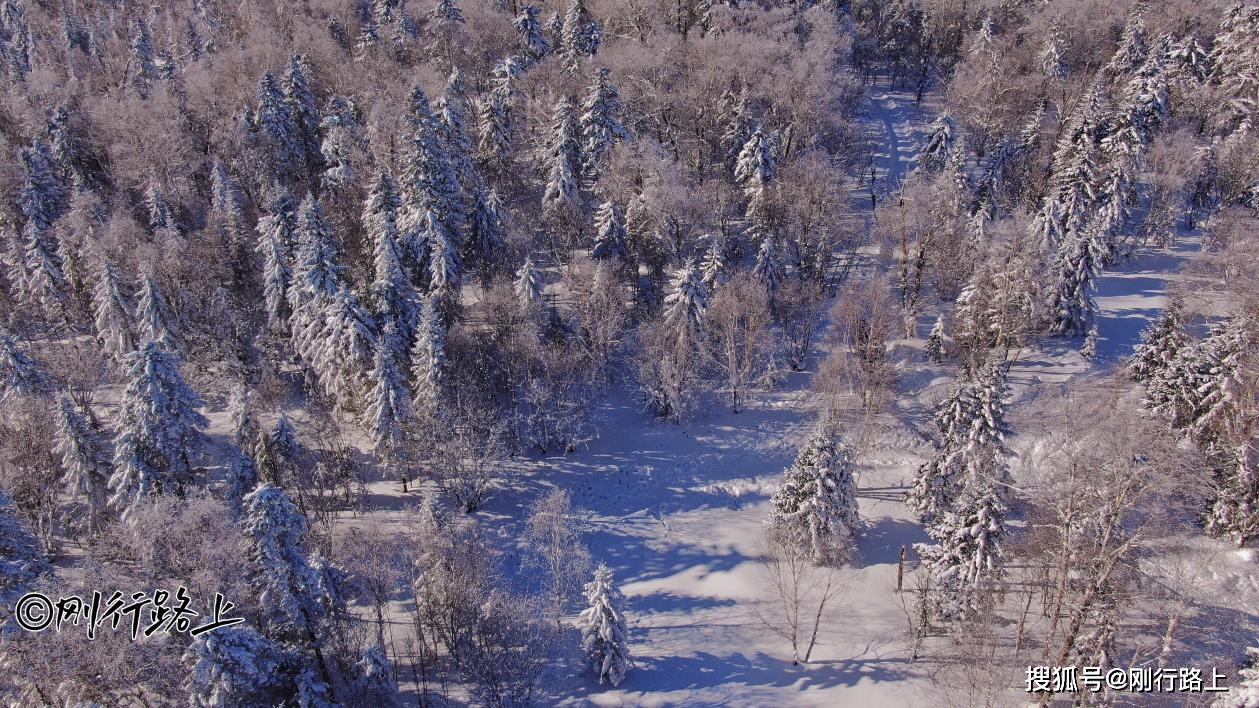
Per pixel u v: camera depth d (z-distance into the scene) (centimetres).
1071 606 3609
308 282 5012
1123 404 4259
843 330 5828
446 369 4891
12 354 4891
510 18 9631
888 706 3644
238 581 3169
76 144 7469
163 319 5397
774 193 6406
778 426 5525
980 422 4184
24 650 2859
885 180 7806
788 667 3922
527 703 3606
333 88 8138
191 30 9825
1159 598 3816
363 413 5153
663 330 5484
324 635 3469
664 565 4634
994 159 6719
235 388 5256
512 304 5247
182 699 3031
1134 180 6650
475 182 6544
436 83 7488
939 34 9494
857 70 9631
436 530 3916
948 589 3800
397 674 3866
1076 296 5731
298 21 9169
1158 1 8925
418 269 5747
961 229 6188
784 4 8975
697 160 7256
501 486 5147
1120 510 3144
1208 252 6431
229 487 4422
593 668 3866
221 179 6681
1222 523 4128
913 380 5647
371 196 5966
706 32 8644
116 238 5847
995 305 5228
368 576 3759
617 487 5175
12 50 9969
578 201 6581
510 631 3722
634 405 5775
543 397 5106
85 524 4616
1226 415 4141
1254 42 7344
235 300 6075
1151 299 6225
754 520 4897
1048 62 8075
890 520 4766
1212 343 4384
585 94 7319
